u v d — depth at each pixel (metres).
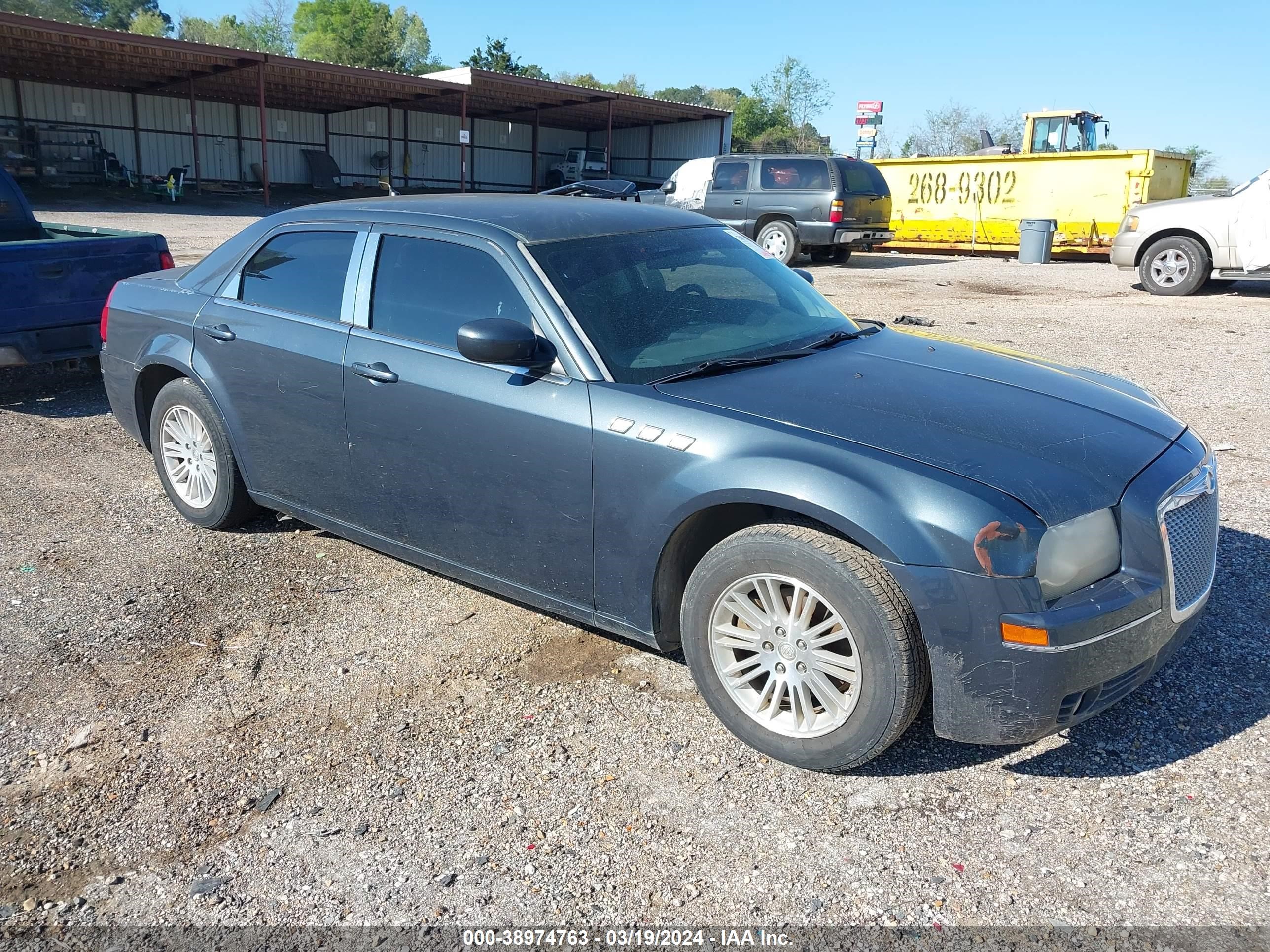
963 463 2.81
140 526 5.10
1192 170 19.72
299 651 3.82
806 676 2.97
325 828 2.82
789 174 17.39
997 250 21.11
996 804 2.88
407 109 45.84
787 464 2.86
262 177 43.91
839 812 2.86
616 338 3.43
